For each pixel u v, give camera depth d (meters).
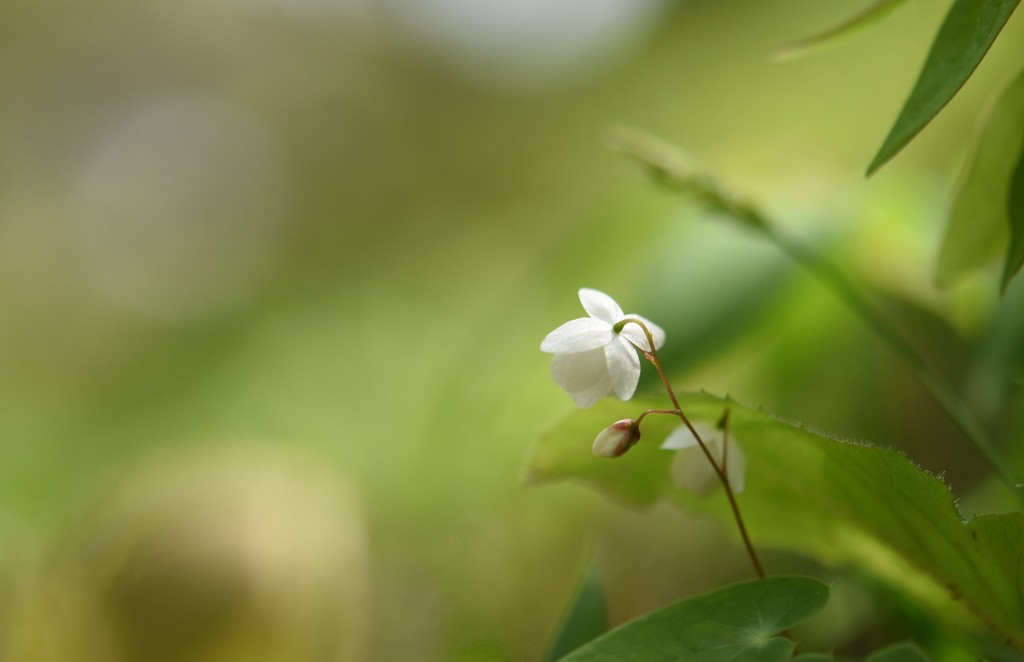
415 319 0.78
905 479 0.25
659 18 1.09
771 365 0.40
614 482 0.28
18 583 0.30
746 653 0.24
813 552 0.28
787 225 0.36
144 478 0.33
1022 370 0.30
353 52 1.65
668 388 0.25
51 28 1.46
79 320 1.20
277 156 1.48
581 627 0.27
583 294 0.25
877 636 0.31
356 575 0.30
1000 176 0.26
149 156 1.43
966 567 0.26
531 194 1.16
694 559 0.40
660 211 0.42
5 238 1.33
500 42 1.37
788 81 0.83
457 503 0.48
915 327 0.37
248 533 0.29
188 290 1.23
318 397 0.67
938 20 0.70
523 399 0.49
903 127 0.24
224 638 0.29
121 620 0.29
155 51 1.50
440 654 0.29
